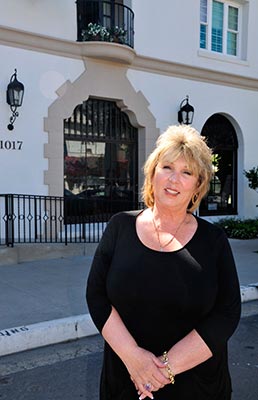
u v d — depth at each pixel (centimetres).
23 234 963
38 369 410
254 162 1436
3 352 444
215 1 1335
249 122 1412
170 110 1217
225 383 206
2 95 934
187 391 195
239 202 1416
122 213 228
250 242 1173
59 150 1015
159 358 191
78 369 410
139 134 1180
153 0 1166
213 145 1364
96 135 1121
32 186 979
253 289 670
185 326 198
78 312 541
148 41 1162
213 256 204
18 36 945
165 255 202
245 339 493
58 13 1006
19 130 956
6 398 352
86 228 1089
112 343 198
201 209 1341
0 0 923
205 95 1294
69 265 826
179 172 210
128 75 1130
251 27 1395
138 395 201
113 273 205
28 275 743
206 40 1316
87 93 1056
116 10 1104
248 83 1391
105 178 1141
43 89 988
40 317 520
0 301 588
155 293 197
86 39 1041
